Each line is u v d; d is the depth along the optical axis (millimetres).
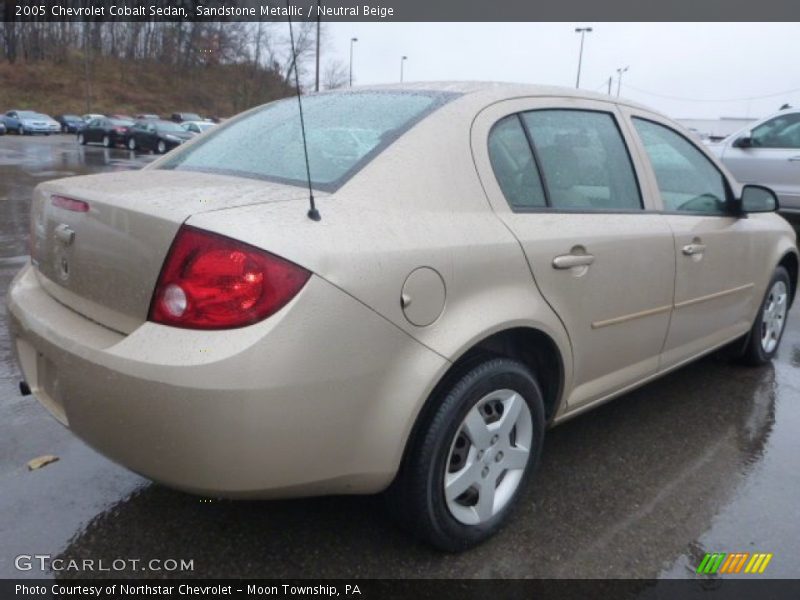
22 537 2408
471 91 2611
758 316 4168
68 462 2910
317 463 1945
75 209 2182
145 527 2482
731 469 3023
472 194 2344
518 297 2354
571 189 2734
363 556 2352
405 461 2186
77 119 47062
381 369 2004
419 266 2068
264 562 2312
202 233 1843
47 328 2156
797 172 8641
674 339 3297
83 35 61969
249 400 1786
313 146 2408
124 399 1872
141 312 1934
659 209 3139
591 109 2977
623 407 3689
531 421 2514
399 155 2252
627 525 2578
